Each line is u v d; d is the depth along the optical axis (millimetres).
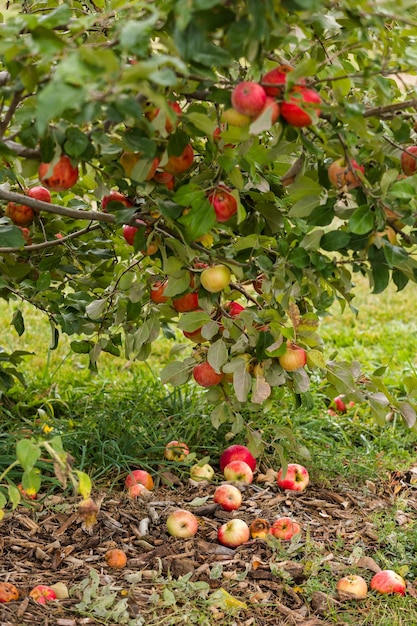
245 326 2711
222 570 3107
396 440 4500
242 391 2680
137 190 2678
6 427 4246
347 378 2922
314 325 2639
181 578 2969
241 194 2834
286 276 2609
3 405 4477
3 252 3361
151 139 2104
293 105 1976
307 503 3729
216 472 4020
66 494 3637
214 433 4301
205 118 2109
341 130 2170
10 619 2639
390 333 6406
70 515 3439
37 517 3410
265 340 2613
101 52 1579
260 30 1745
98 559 3160
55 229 3504
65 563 3121
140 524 3406
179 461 3980
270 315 2709
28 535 3283
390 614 2887
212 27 1794
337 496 3818
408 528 3549
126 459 3959
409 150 2396
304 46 2189
